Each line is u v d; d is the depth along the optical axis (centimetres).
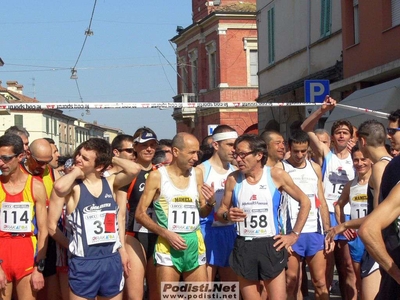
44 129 7044
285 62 2634
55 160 866
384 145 618
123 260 646
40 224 654
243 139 655
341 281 848
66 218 647
